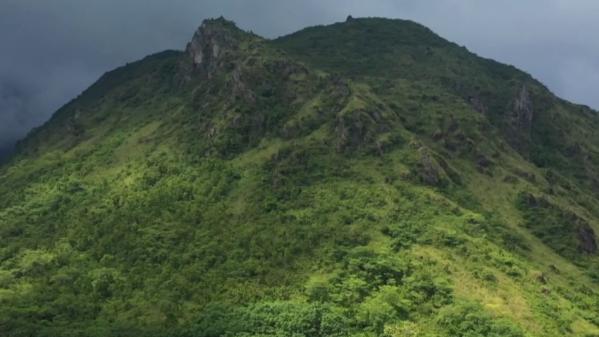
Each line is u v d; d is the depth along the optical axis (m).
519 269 186.88
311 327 154.38
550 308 171.75
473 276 177.75
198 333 159.75
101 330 165.12
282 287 174.38
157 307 176.12
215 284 180.62
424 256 183.00
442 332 154.25
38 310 180.75
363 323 156.12
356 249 182.62
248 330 156.75
